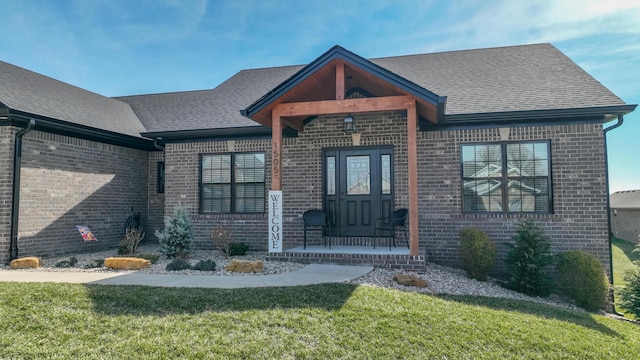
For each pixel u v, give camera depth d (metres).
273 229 8.24
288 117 8.78
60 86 12.50
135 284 6.32
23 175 9.22
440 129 9.66
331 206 10.27
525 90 9.80
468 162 9.66
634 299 7.64
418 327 4.71
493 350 4.34
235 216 10.98
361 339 4.34
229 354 3.92
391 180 9.94
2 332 4.31
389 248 9.08
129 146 12.34
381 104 7.92
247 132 10.88
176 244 9.53
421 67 12.05
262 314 4.86
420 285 6.97
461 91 10.23
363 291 5.91
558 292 8.45
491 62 11.77
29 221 9.31
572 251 8.21
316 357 3.94
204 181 11.47
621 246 20.44
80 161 10.72
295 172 10.38
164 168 12.83
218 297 5.50
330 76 8.59
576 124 9.01
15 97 9.46
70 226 10.35
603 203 8.80
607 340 5.11
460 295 6.61
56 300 5.24
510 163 9.46
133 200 12.48
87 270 8.00
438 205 9.58
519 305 6.22
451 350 4.25
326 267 7.90
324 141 10.22
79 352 3.91
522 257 8.07
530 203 9.31
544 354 4.36
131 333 4.31
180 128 11.42
